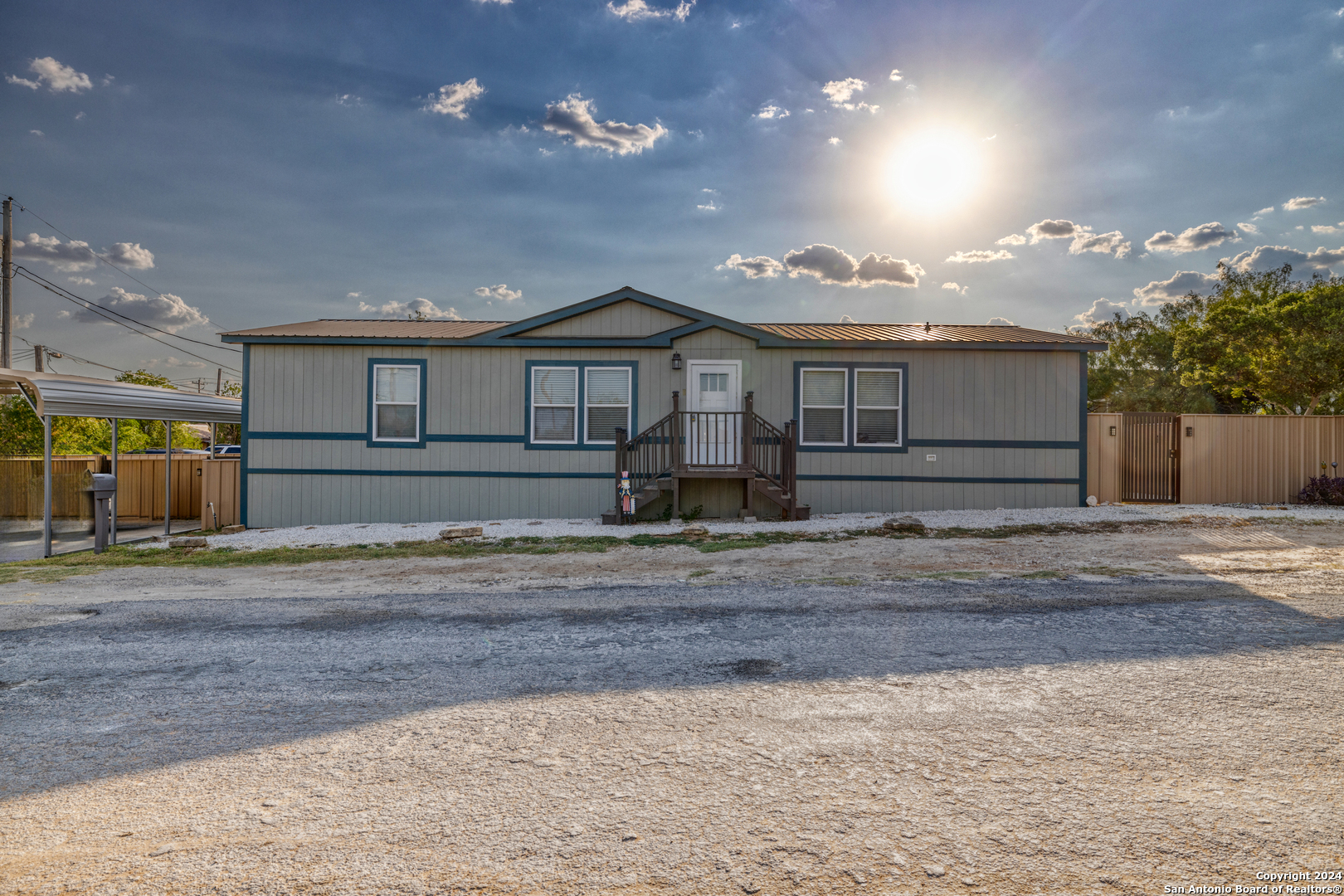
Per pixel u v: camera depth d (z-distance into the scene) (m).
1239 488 14.23
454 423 13.70
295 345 13.73
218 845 2.74
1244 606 5.93
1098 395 33.09
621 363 13.62
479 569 8.90
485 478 13.71
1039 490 13.46
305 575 8.88
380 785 3.19
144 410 12.65
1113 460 14.13
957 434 13.49
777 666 4.67
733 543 10.28
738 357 13.59
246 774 3.33
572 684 4.43
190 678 4.73
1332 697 3.92
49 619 6.57
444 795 3.09
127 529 14.62
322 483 13.76
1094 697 3.99
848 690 4.20
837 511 13.51
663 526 12.08
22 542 12.72
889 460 13.48
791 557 9.13
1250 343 20.95
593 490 13.62
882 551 9.41
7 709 4.22
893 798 2.96
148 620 6.44
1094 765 3.20
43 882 2.51
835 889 2.39
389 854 2.65
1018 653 4.81
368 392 13.70
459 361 13.73
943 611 6.02
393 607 6.73
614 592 7.17
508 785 3.16
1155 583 6.93
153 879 2.52
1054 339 13.55
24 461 16.23
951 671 4.48
